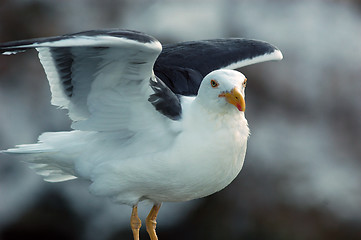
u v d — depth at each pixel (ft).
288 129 45.83
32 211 43.55
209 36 49.14
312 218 42.50
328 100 47.83
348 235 42.19
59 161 26.07
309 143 45.24
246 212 42.88
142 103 24.26
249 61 29.60
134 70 23.39
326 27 51.13
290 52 49.06
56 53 23.73
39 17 51.85
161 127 24.44
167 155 24.11
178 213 43.32
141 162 24.44
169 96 24.44
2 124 45.37
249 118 45.75
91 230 43.34
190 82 27.63
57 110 45.98
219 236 42.65
